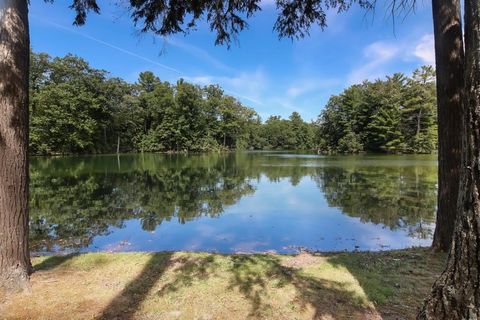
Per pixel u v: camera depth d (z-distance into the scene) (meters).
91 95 40.16
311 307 3.04
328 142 52.78
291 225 8.07
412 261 4.22
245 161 33.22
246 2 4.68
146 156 42.72
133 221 8.59
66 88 37.88
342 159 33.50
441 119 4.44
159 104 54.47
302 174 19.53
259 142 81.62
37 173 19.58
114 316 2.90
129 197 12.05
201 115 58.62
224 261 4.29
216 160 35.25
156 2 4.58
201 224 8.27
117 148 49.03
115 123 46.97
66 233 7.51
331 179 16.72
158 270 3.95
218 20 4.82
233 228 7.87
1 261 3.34
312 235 7.25
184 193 12.98
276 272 3.88
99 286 3.49
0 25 3.33
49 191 13.24
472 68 1.87
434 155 39.03
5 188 3.38
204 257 4.46
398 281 3.58
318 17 5.01
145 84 58.66
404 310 2.97
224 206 10.45
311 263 4.24
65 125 37.78
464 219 1.87
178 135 54.66
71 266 4.08
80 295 3.28
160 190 13.69
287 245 6.62
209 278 3.70
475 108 1.83
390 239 6.89
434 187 13.44
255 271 3.92
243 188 14.23
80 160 31.61
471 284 1.81
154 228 7.92
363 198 11.38
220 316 2.90
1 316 2.89
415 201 10.72
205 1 4.58
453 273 1.92
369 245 6.53
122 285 3.52
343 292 3.32
